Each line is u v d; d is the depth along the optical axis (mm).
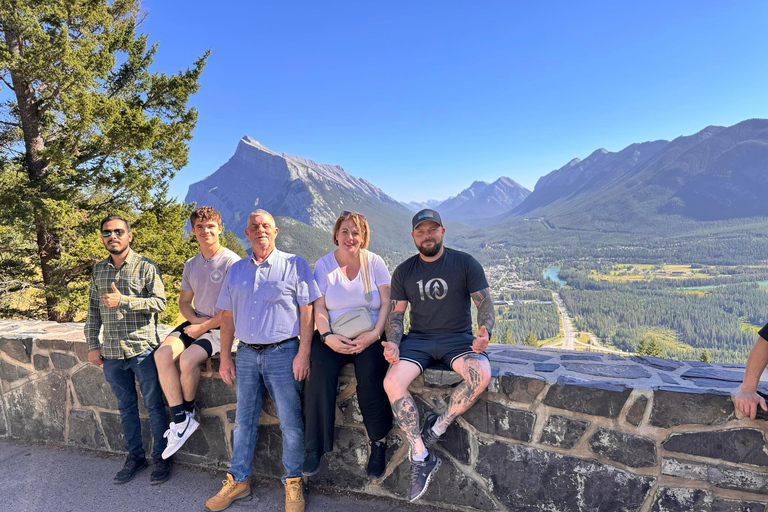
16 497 2385
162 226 11102
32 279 10992
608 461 1937
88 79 9312
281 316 2273
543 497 2041
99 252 9125
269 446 2514
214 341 2602
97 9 9656
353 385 2312
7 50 8719
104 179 10133
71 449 2941
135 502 2328
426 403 2186
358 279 2375
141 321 2568
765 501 1749
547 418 2010
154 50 11398
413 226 2256
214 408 2617
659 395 1854
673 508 1860
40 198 8953
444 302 2242
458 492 2188
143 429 2807
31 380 3049
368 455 2318
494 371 2096
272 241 2375
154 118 9422
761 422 1730
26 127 10281
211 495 2398
